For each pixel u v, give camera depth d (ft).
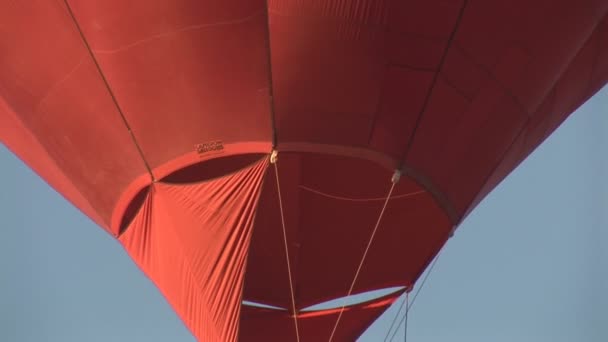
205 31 47.67
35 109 52.16
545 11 51.03
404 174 51.88
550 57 52.95
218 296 50.78
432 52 49.21
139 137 50.14
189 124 49.39
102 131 50.83
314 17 47.91
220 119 49.16
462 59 49.98
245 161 52.06
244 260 49.83
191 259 50.93
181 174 51.90
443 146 51.85
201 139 49.60
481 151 53.26
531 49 51.85
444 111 50.85
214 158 50.11
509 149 54.95
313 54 48.37
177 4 47.26
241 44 47.85
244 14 47.34
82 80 49.88
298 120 49.32
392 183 57.16
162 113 49.42
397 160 51.39
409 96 49.85
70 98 50.70
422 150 51.47
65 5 48.24
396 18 48.19
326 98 49.06
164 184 50.62
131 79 48.98
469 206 55.31
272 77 48.57
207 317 51.65
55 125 52.11
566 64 54.39
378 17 48.03
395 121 50.24
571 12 51.98
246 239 49.60
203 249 50.42
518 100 53.26
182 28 47.67
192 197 50.01
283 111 49.06
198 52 48.06
